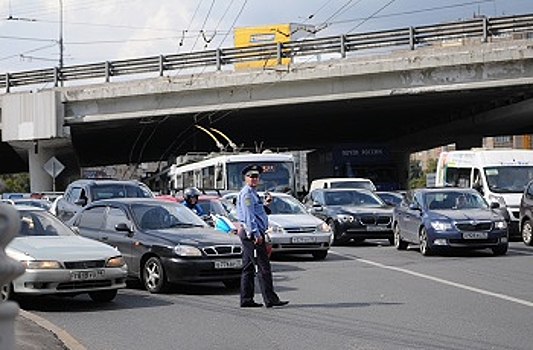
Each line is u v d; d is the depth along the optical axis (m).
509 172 29.72
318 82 44.16
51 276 13.01
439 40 41.41
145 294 15.60
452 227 22.23
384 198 34.97
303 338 10.63
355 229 26.81
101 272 13.47
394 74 42.59
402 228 24.97
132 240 16.09
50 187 52.31
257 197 13.52
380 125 61.38
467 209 23.47
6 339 2.91
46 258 13.09
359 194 29.06
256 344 10.26
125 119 48.31
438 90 41.78
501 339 10.32
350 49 43.06
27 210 15.04
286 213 23.77
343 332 11.01
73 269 13.22
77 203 23.44
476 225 22.22
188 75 45.91
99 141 62.56
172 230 16.16
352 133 67.12
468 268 19.23
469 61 40.59
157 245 15.54
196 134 60.84
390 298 14.30
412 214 24.05
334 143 75.00
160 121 50.75
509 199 28.94
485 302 13.60
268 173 34.62
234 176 34.44
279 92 45.00
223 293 15.73
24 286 13.00
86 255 13.45
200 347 10.12
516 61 40.31
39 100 47.75
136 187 24.42
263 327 11.58
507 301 13.68
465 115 53.03
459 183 31.09
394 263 20.81
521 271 18.47
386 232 26.92
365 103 46.38
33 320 12.04
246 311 13.18
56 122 47.66
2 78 49.06
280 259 22.66
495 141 115.94
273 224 22.14
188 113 47.12
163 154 77.00
